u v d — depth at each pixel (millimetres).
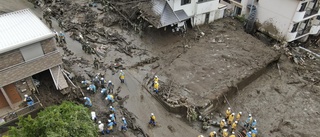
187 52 30312
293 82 28062
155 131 21578
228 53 30016
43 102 22188
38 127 13508
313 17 33969
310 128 23047
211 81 26031
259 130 22719
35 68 21203
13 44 19141
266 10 34531
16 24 21953
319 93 26828
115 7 35875
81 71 26797
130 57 29297
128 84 25797
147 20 30781
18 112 19938
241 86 26688
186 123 22594
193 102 23562
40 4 37375
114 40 31781
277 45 34156
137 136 21000
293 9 31125
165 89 24984
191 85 25531
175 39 32438
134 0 35312
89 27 33781
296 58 31516
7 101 21266
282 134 22453
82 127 14977
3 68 19516
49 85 23781
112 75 26672
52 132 13102
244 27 36625
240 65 28219
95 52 29516
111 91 24594
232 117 21938
